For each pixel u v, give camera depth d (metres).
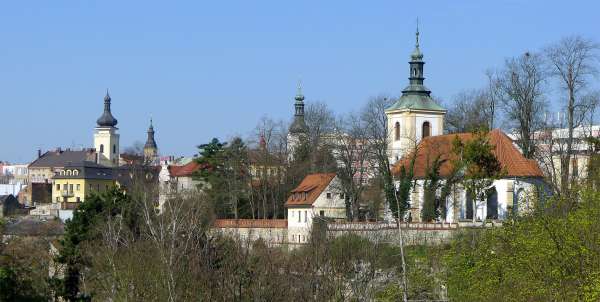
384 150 166.12
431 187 143.25
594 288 58.44
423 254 96.56
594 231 62.38
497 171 135.00
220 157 177.50
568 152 137.38
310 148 188.12
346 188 157.00
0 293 68.00
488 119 176.00
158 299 69.19
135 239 93.38
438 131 181.75
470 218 141.88
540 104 155.75
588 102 143.88
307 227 136.00
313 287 71.56
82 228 101.56
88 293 93.00
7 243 105.88
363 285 75.25
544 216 64.88
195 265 70.06
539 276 62.81
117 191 106.88
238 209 169.75
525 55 154.50
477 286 67.56
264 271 70.44
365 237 99.06
